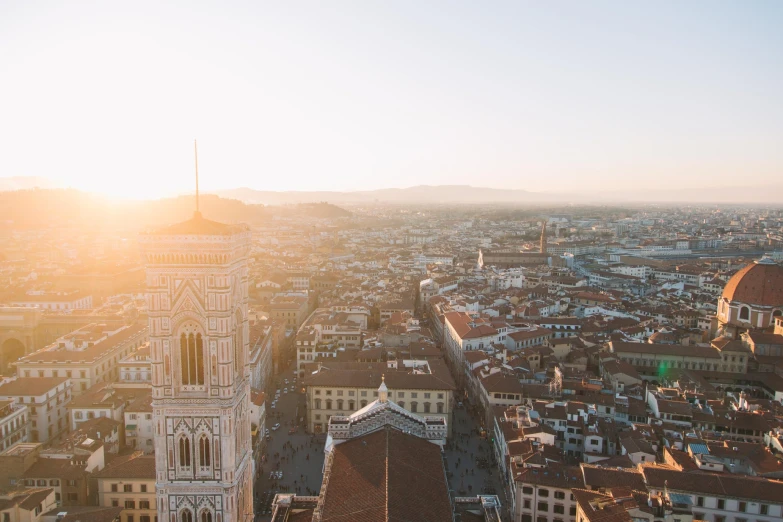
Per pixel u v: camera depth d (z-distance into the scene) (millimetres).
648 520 105250
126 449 162500
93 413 170875
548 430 159250
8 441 158625
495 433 176875
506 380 197750
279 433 190000
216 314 79062
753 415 168750
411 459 89750
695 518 121312
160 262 77875
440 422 104000
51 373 197875
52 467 132625
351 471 87875
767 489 120312
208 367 80125
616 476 129250
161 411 80750
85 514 116250
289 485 154000
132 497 132375
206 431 81500
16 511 112688
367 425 101875
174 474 82000
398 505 72375
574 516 129500
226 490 82062
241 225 89938
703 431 162500
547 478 132875
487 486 155125
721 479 123438
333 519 75062
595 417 169250
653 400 183250
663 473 126125
